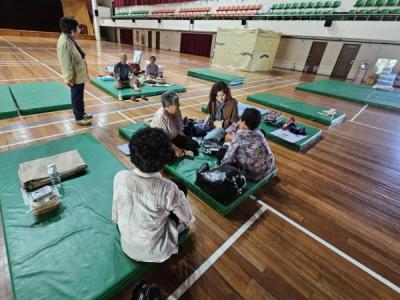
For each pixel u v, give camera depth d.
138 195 1.08
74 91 3.09
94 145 2.61
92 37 21.86
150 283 1.35
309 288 1.43
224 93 2.91
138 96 4.84
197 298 1.30
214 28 13.53
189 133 3.01
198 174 2.10
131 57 11.00
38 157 2.29
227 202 1.99
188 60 12.51
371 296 1.43
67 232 1.52
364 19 9.00
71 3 20.41
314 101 6.13
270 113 4.09
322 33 10.09
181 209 1.23
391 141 3.97
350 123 4.74
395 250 1.80
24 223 1.55
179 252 1.57
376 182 2.71
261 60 10.51
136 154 0.97
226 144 2.77
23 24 18.62
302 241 1.78
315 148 3.45
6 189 1.81
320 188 2.49
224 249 1.63
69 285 1.22
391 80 8.80
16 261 1.31
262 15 11.58
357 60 10.41
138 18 18.22
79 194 1.85
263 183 2.42
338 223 2.01
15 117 3.35
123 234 1.25
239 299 1.32
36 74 5.80
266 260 1.59
